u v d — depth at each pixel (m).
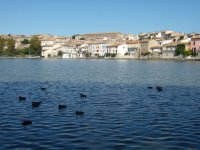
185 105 39.34
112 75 85.50
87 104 39.91
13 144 23.16
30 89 54.88
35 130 26.95
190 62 165.12
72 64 156.88
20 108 36.97
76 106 38.38
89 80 71.69
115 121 30.33
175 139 24.38
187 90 53.91
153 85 61.72
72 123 29.47
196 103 40.88
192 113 34.31
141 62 179.50
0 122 29.92
